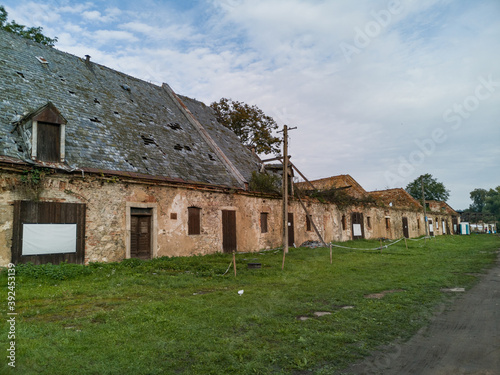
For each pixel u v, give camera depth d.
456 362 4.11
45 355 4.03
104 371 3.72
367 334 5.10
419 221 42.31
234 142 24.59
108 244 12.26
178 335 4.88
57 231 10.95
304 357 4.23
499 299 7.39
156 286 8.59
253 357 4.21
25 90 13.15
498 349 4.49
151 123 17.88
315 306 6.67
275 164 24.38
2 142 10.38
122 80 19.70
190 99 25.00
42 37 20.75
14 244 9.98
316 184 33.47
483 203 99.62
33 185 10.53
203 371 3.83
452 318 5.98
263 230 20.20
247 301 6.94
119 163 13.34
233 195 18.08
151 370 3.78
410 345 4.71
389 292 8.18
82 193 11.73
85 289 7.91
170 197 14.70
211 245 16.45
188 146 18.59
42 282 8.63
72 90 15.37
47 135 11.30
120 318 5.62
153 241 13.77
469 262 13.94
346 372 3.88
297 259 14.71
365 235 31.06
